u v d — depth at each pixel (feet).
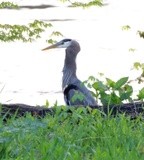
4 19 133.18
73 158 25.23
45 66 104.78
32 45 119.75
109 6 157.48
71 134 28.58
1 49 116.98
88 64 104.78
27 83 90.84
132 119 32.14
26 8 147.02
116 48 116.26
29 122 27.71
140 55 109.81
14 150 26.07
